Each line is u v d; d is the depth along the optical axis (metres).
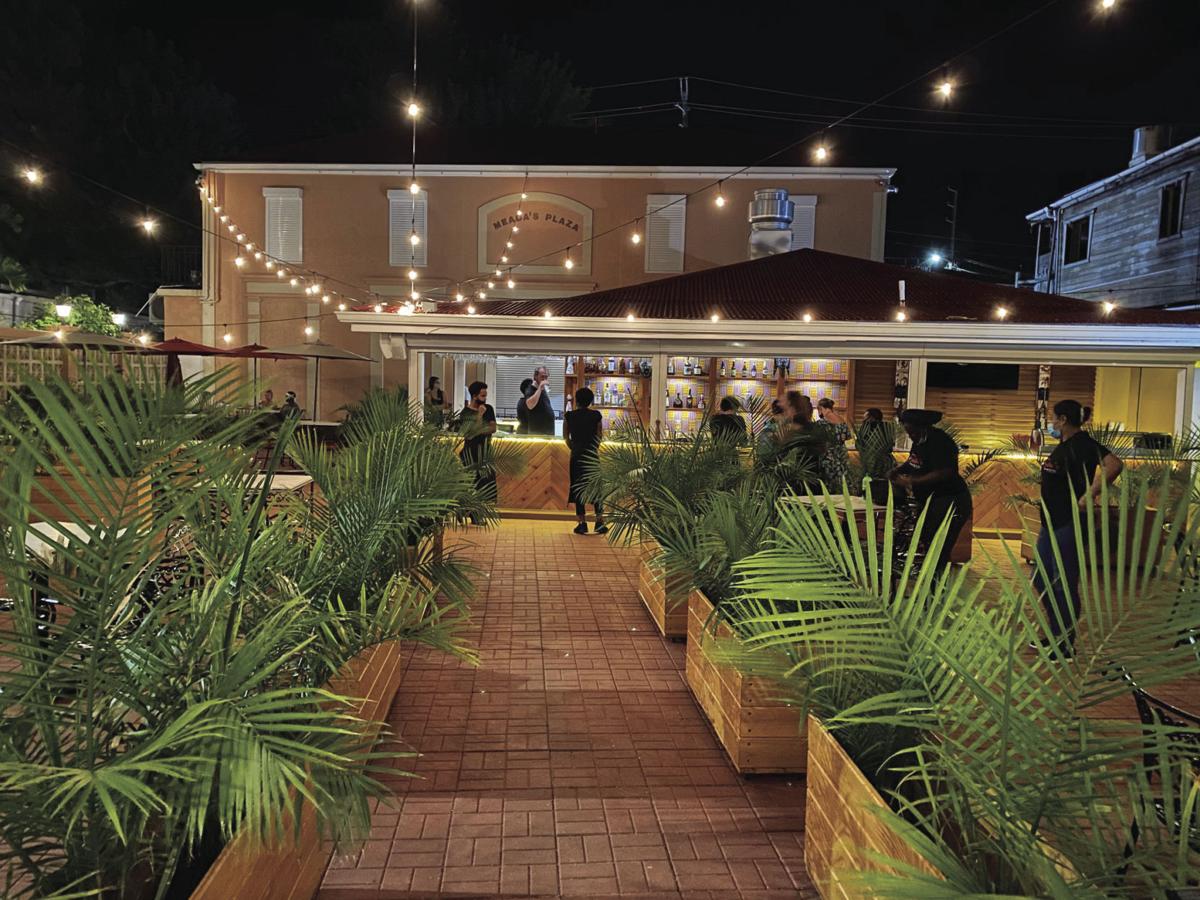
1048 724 2.08
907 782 2.92
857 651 2.58
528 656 6.25
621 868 3.50
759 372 14.03
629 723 5.04
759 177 21.22
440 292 21.89
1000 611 2.42
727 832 3.80
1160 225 19.20
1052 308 12.22
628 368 13.89
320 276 22.09
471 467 6.43
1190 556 2.04
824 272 13.94
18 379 2.22
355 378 21.91
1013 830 1.97
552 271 21.78
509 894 3.31
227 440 2.46
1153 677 2.03
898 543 6.95
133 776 2.08
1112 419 14.94
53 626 2.23
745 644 3.39
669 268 21.56
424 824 3.84
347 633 3.30
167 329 22.31
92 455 2.10
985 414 14.69
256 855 2.56
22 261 25.45
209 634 2.46
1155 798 2.41
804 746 4.33
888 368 14.09
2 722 2.23
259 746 2.06
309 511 4.29
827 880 3.15
